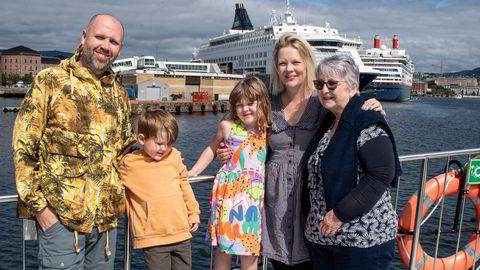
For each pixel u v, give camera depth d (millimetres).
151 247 2879
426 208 4086
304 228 2928
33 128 2412
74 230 2549
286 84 2957
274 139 2984
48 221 2498
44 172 2457
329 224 2584
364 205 2479
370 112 2586
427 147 27188
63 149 2475
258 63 61094
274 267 3236
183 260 2990
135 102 45969
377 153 2488
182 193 3006
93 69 2596
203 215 10586
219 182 3012
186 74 60531
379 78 79500
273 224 3002
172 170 2912
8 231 9164
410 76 91312
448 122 46000
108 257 2801
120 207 2762
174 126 2826
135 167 2846
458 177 4188
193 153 22703
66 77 2498
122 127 2816
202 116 46719
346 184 2590
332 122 2871
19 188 2365
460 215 4258
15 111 42688
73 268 2584
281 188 2953
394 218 2688
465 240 8969
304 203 2900
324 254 2783
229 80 63062
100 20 2547
